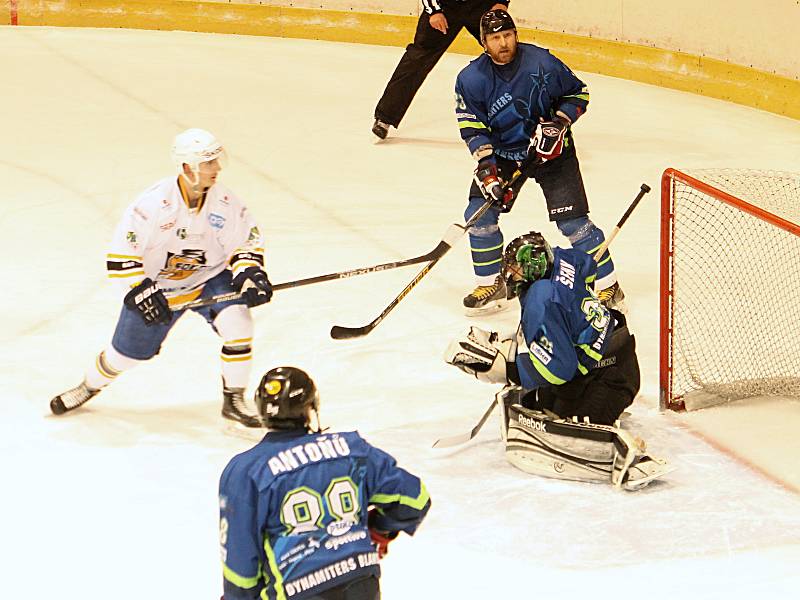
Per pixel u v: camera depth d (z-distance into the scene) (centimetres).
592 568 1543
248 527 1098
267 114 4228
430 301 2655
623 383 1828
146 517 1688
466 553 1583
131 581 1523
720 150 3853
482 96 2445
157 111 4209
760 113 4291
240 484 1105
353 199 3362
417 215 3241
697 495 1747
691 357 2255
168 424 2005
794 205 3048
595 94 4550
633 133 4059
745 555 1573
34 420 2005
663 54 4625
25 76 4606
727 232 2847
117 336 1912
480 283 2589
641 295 2691
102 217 3144
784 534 1630
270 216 3200
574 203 2464
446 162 3753
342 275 2042
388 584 1509
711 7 4409
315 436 1148
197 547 1605
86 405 2073
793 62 4178
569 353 1730
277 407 1140
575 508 1708
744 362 2228
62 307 2544
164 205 1802
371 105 4403
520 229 3106
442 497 1745
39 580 1525
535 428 1794
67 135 3894
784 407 2058
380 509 1170
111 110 4203
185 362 2273
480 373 1850
